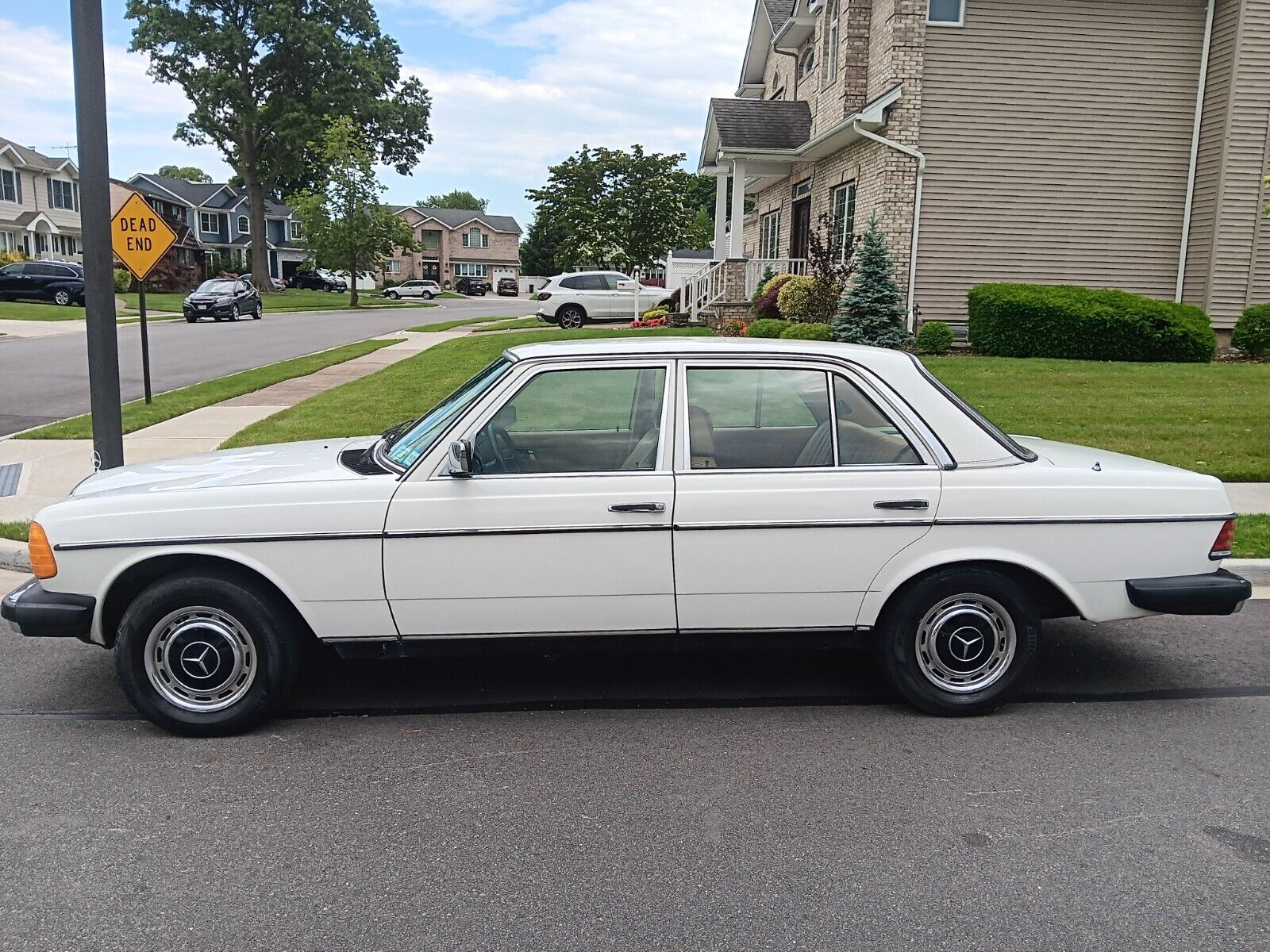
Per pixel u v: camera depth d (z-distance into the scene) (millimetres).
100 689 5047
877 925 3064
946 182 17734
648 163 41312
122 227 13492
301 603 4348
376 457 4699
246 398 15086
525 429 4539
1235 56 16812
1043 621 6176
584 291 29656
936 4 17344
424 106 62031
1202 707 4812
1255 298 17641
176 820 3711
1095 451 5195
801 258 23781
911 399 4555
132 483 4660
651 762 4188
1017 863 3414
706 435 4527
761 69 29000
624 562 4395
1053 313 15867
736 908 3150
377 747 4344
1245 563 6766
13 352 22359
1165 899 3211
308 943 2979
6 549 7070
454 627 4441
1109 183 17859
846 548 4441
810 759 4219
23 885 3285
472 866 3395
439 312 47844
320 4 54969
